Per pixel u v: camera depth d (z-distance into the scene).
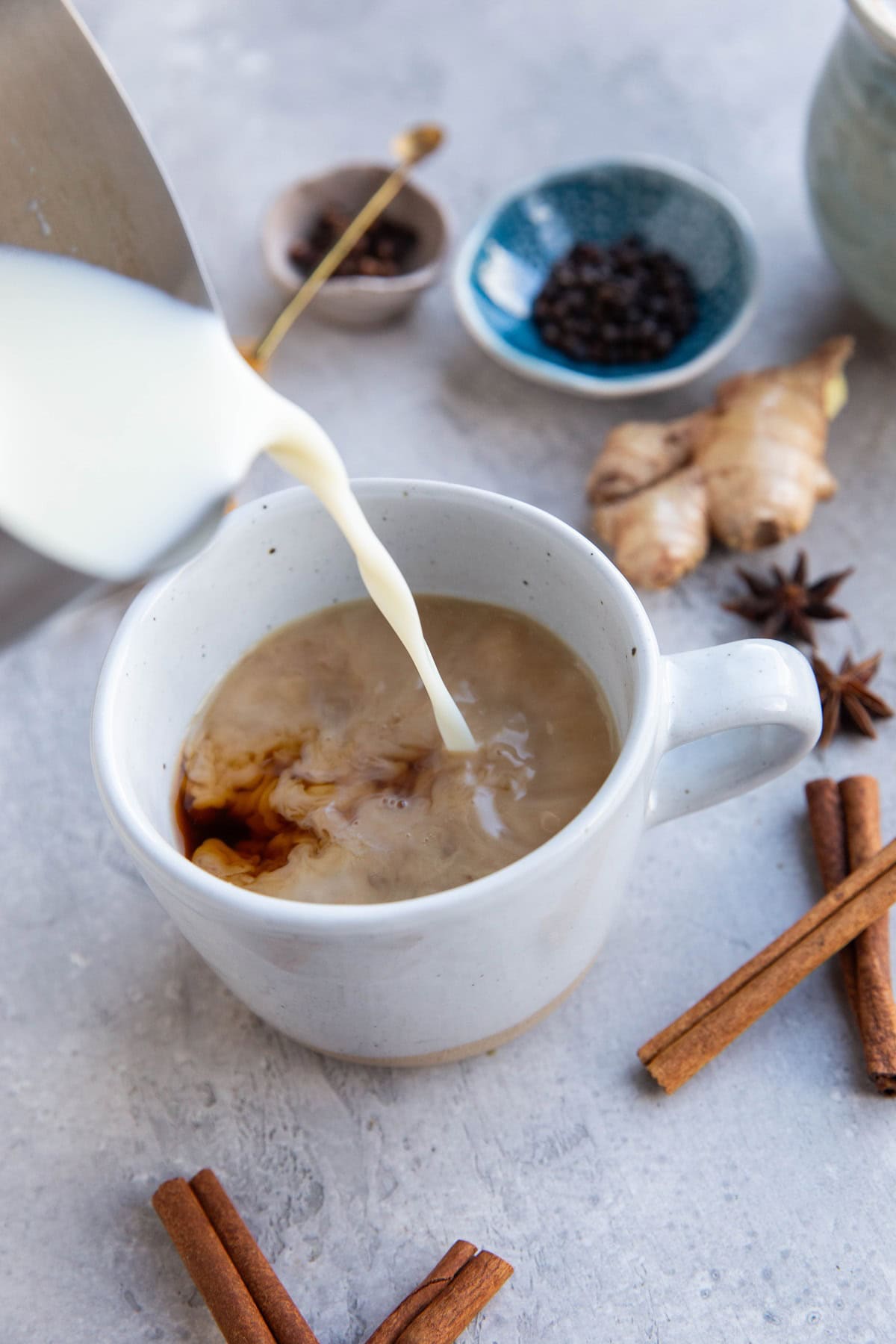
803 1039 0.40
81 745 0.46
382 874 0.37
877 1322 0.36
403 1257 0.38
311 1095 0.40
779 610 0.46
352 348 0.56
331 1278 0.38
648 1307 0.37
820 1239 0.37
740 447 0.48
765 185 0.59
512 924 0.35
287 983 0.36
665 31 0.66
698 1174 0.38
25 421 0.35
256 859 0.38
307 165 0.62
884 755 0.44
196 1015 0.41
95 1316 0.38
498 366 0.55
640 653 0.36
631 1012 0.40
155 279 0.37
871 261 0.50
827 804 0.42
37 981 0.42
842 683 0.44
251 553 0.40
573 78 0.65
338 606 0.41
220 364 0.37
